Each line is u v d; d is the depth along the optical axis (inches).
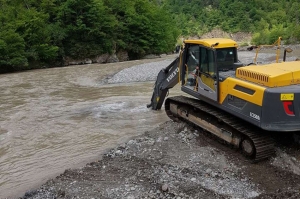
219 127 358.3
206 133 390.0
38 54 1396.4
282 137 351.3
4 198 304.0
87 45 1605.6
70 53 1557.6
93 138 450.9
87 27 1616.6
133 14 1831.9
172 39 2222.0
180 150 358.3
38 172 356.5
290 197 257.0
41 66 1422.2
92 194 281.0
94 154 394.3
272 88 297.1
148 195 273.0
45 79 962.1
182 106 428.1
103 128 489.7
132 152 367.6
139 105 607.5
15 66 1293.1
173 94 680.4
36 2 1615.4
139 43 1862.7
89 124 512.1
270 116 293.9
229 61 374.9
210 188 279.4
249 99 312.0
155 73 931.3
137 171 318.0
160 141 385.4
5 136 473.1
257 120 304.2
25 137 467.8
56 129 496.7
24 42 1331.2
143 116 534.0
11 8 1489.9
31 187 321.4
